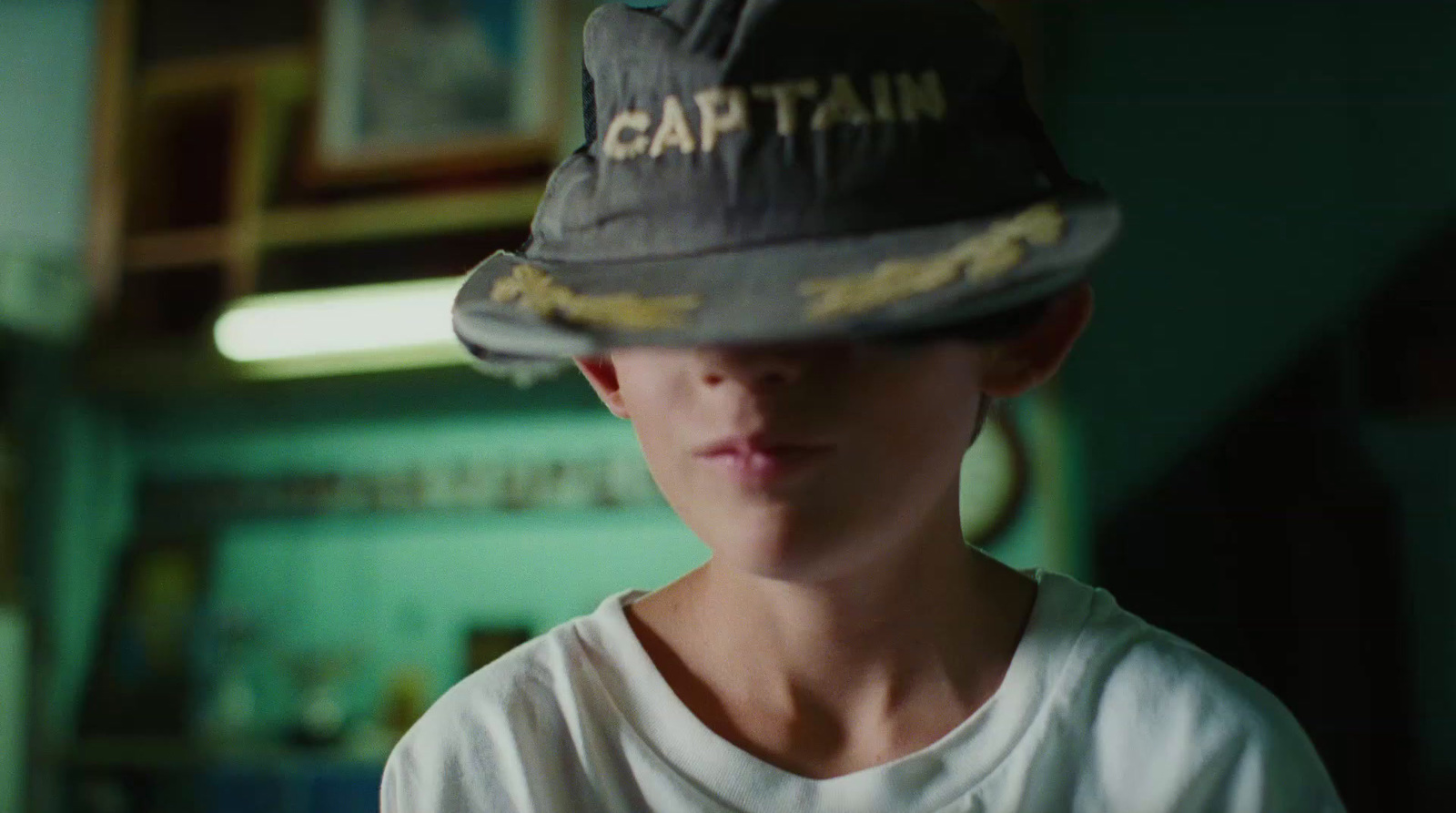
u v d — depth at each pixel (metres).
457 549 2.78
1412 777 2.33
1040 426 2.41
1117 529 2.52
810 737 0.53
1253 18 2.62
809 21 0.44
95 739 2.79
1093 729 0.54
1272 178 2.59
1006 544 2.40
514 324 0.42
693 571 0.60
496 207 2.65
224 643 2.82
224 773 2.67
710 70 0.44
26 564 2.84
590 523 2.71
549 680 0.57
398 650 2.76
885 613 0.52
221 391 2.88
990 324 0.44
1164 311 2.59
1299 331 2.54
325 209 2.75
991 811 0.51
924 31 0.45
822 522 0.42
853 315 0.38
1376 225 2.54
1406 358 2.45
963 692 0.54
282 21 2.85
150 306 2.87
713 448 0.42
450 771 0.56
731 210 0.43
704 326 0.38
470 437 2.79
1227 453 2.53
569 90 2.66
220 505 2.90
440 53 2.74
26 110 2.95
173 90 2.90
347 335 2.64
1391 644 2.38
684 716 0.54
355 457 2.85
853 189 0.43
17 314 2.81
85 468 2.92
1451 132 2.52
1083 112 2.65
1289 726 0.57
